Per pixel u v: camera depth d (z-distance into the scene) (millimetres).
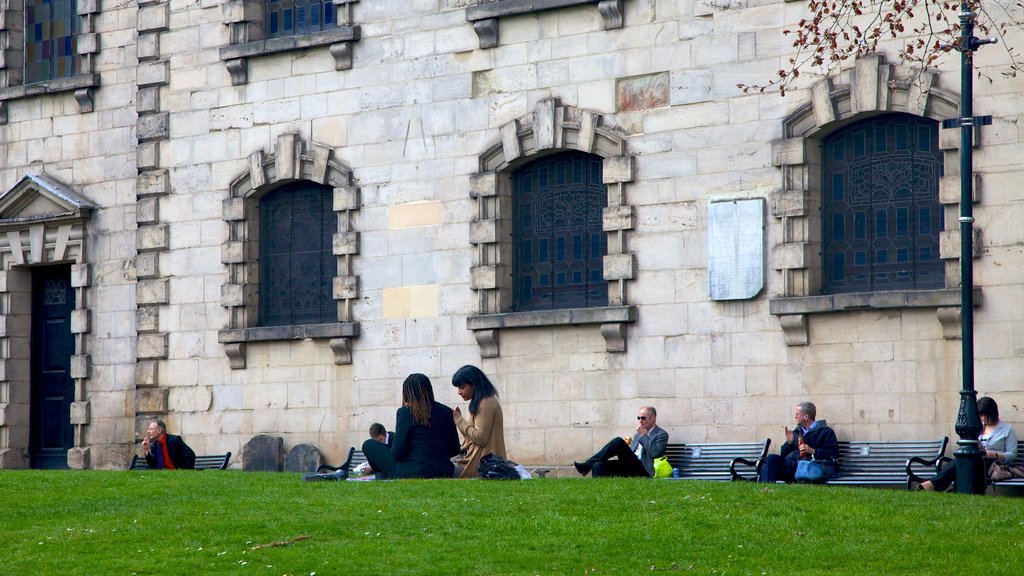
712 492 20062
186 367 32812
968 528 17828
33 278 36000
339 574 16469
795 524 18203
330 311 31578
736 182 26828
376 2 30906
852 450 25266
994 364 24328
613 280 27875
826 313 25828
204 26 33062
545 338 28562
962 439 21234
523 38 29141
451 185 29812
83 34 35188
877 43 25531
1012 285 24266
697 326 27047
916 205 25641
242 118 32469
